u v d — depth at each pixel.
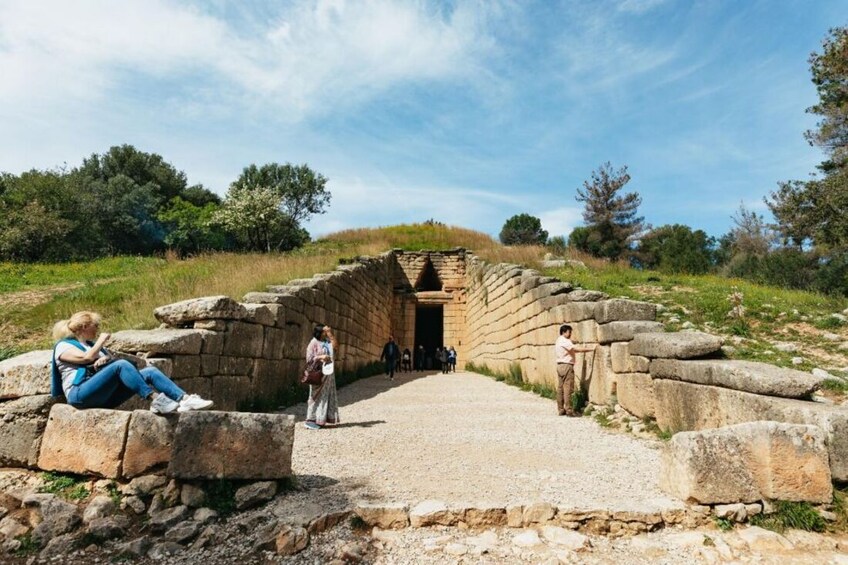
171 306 7.78
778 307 11.08
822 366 7.89
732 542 3.93
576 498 4.57
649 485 4.99
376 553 3.70
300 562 3.60
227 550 3.78
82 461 4.43
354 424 8.32
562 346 9.25
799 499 4.30
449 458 6.10
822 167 24.16
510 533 4.04
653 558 3.72
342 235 32.59
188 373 6.98
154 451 4.38
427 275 29.98
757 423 4.50
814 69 23.36
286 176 45.00
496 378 17.75
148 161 53.66
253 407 8.73
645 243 43.16
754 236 42.50
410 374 21.84
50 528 3.96
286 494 4.61
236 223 34.81
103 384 4.59
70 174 44.00
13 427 4.64
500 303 18.73
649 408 7.59
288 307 10.54
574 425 8.20
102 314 11.40
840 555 3.75
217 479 4.34
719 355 7.07
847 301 11.72
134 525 4.09
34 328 11.22
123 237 41.78
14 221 30.12
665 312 11.26
